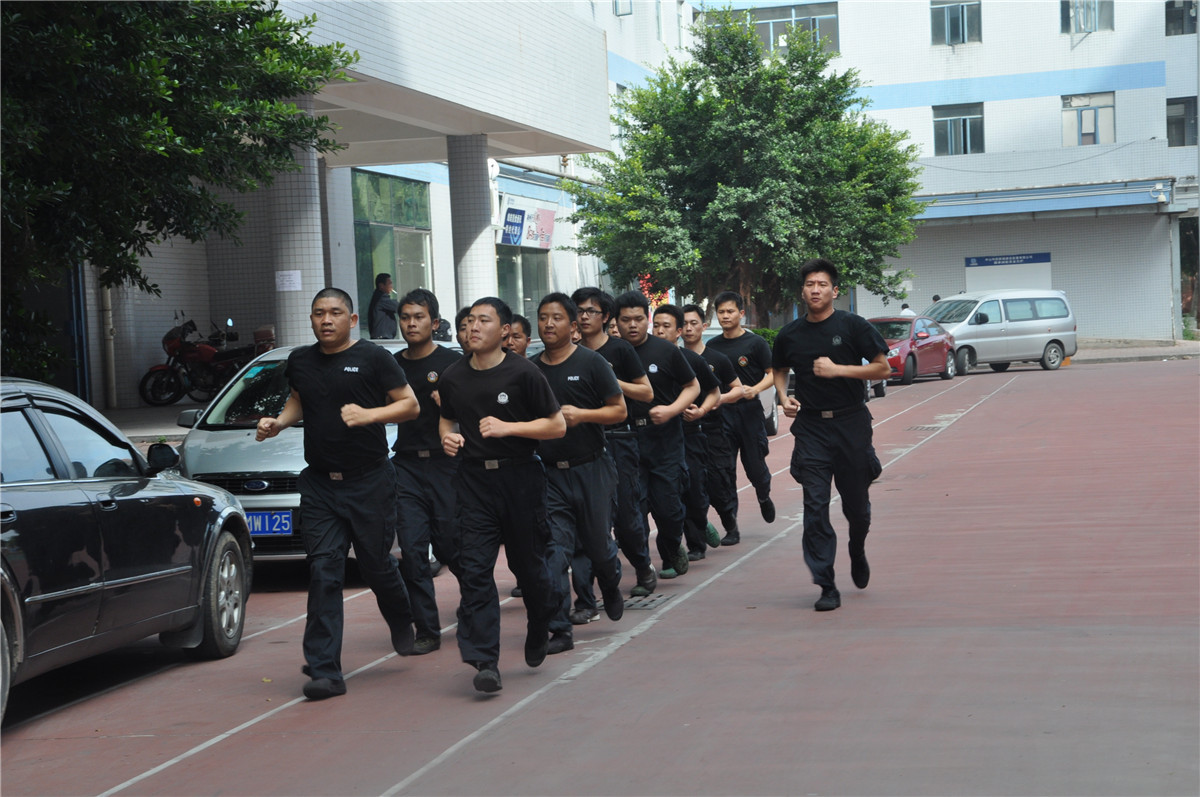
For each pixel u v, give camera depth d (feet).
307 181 55.93
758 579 28.73
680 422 28.48
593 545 22.95
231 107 36.04
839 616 24.21
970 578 27.25
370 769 16.42
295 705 20.04
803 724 17.34
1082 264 147.33
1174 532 31.22
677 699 18.99
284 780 16.16
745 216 94.02
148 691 21.65
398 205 92.02
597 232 99.04
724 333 34.71
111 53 32.55
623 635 23.66
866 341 24.68
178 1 34.68
